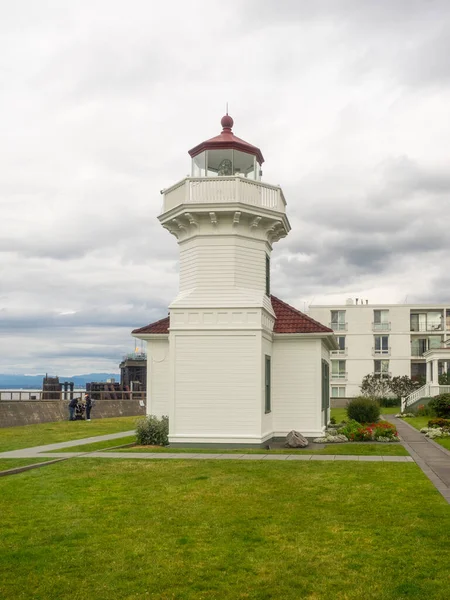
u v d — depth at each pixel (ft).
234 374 76.13
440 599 26.89
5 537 36.19
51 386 187.01
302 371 84.48
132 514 41.06
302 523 38.45
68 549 34.04
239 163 85.66
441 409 141.79
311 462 61.52
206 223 79.20
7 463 62.54
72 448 76.79
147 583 29.32
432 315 252.21
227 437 75.66
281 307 88.28
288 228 87.71
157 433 79.87
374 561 31.58
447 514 39.63
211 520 39.37
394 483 49.85
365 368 249.75
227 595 27.91
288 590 28.35
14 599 27.73
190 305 77.25
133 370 260.01
